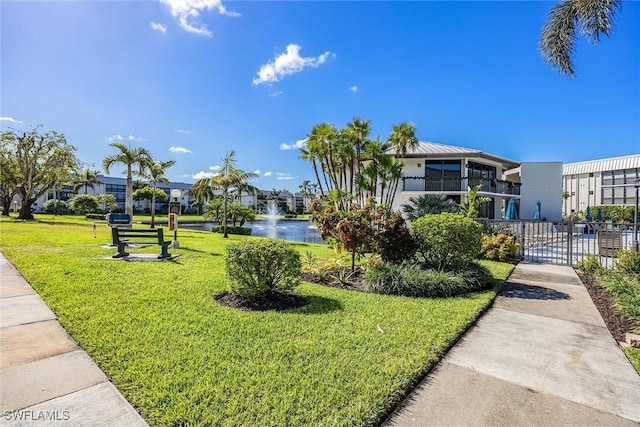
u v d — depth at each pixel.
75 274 6.23
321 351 3.29
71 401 2.38
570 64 8.09
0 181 25.84
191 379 2.70
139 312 4.27
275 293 5.25
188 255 9.49
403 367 2.99
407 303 5.12
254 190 28.58
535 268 9.10
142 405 2.36
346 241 6.99
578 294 6.12
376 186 21.86
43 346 3.27
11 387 2.54
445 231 6.91
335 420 2.24
